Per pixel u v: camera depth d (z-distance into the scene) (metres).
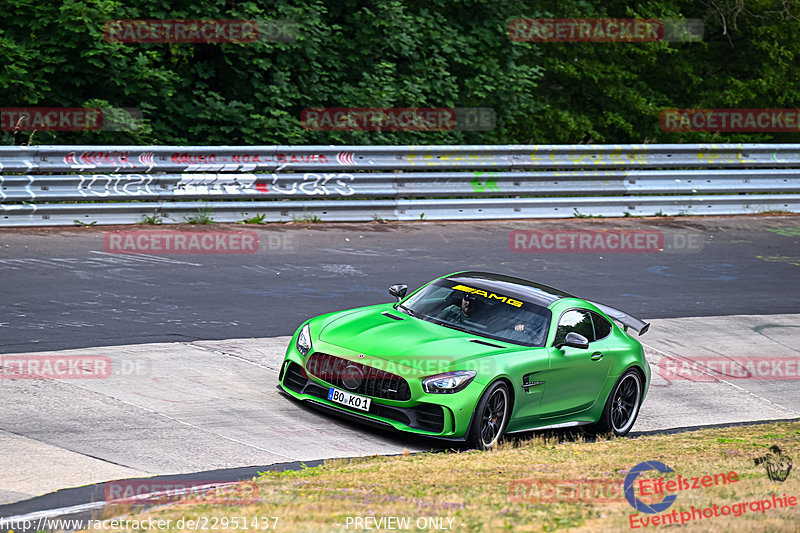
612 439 22.67
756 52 73.75
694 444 20.98
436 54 55.34
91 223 38.12
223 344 25.62
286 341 26.69
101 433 17.98
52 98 45.38
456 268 37.78
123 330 25.62
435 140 54.19
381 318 22.27
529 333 22.11
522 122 62.28
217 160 40.91
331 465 17.41
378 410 20.28
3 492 14.40
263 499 14.16
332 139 50.72
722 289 39.53
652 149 52.50
